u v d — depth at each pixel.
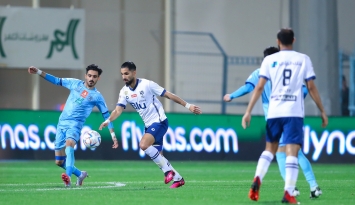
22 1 70.00
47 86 70.50
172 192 29.50
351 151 59.81
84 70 70.69
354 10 73.50
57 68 69.62
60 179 40.03
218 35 72.75
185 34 72.50
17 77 69.94
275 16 72.38
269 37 72.62
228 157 60.09
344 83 71.50
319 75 67.19
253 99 24.39
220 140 60.12
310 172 27.66
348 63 72.38
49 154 58.47
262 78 24.38
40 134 58.50
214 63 72.56
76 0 71.06
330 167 56.59
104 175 44.66
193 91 72.25
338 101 67.81
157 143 31.77
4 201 25.67
